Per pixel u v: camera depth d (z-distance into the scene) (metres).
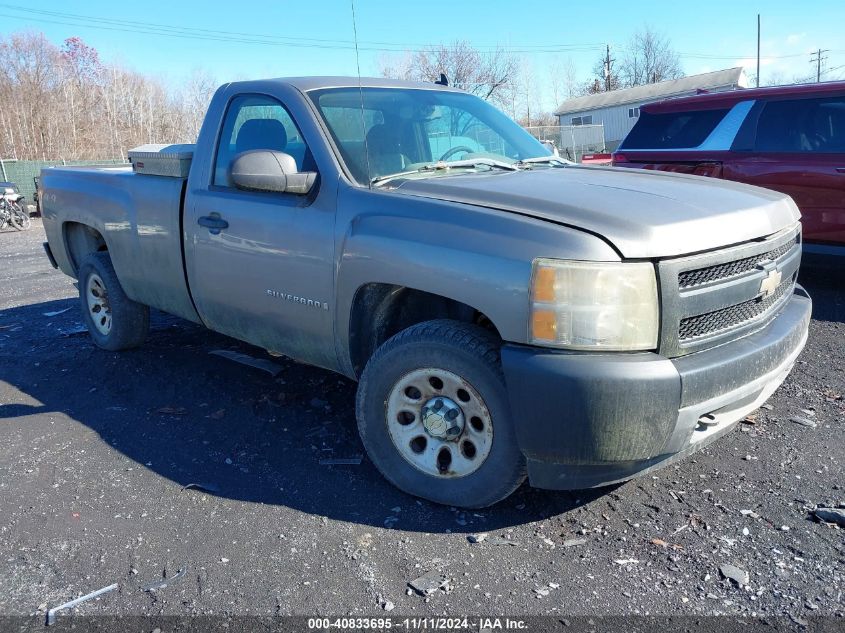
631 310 2.64
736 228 2.95
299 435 4.03
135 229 4.71
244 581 2.73
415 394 3.21
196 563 2.86
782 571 2.66
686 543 2.87
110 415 4.43
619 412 2.62
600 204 2.92
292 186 3.46
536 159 4.19
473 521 3.10
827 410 4.09
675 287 2.69
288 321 3.73
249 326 4.04
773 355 3.02
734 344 2.95
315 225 3.46
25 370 5.38
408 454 3.26
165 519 3.20
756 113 6.84
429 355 3.05
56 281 9.49
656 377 2.61
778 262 3.26
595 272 2.62
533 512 3.16
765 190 3.71
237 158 3.54
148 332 5.55
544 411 2.70
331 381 4.80
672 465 3.51
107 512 3.28
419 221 3.07
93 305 5.65
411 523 3.10
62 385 5.00
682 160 7.27
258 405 4.47
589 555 2.83
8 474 3.69
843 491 3.19
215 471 3.65
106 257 5.39
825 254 6.53
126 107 48.41
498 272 2.77
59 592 2.72
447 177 3.50
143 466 3.73
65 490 3.50
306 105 3.71
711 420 2.90
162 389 4.82
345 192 3.40
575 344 2.66
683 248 2.72
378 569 2.79
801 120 6.61
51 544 3.04
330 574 2.76
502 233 2.82
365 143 3.47
